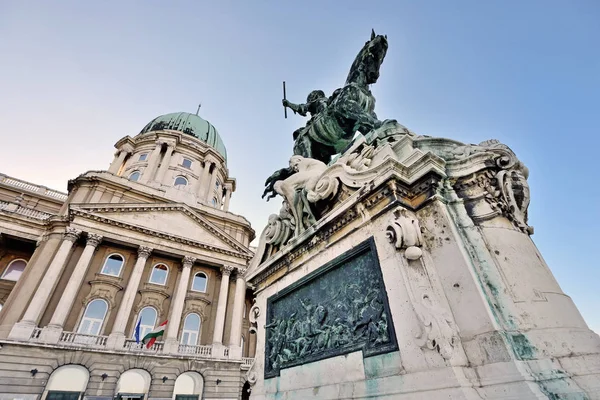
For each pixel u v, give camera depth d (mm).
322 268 2660
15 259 23281
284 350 2801
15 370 15625
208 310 24609
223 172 45969
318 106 5418
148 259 24266
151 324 21953
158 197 31094
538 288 1793
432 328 1615
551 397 1271
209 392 19750
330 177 3070
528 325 1603
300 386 2426
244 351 26453
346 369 2068
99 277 21594
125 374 18156
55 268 19703
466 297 1697
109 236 22500
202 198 38688
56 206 28953
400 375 1694
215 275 26719
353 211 2529
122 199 29109
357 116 4023
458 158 2438
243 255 27391
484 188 2248
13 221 22281
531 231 2213
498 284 1740
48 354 16688
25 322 17172
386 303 1965
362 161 2945
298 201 3529
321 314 2520
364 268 2289
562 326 1636
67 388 16438
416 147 2701
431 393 1485
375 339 1963
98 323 20250
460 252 1825
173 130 45438
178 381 19453
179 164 40156
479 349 1531
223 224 34406
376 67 4770
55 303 19469
